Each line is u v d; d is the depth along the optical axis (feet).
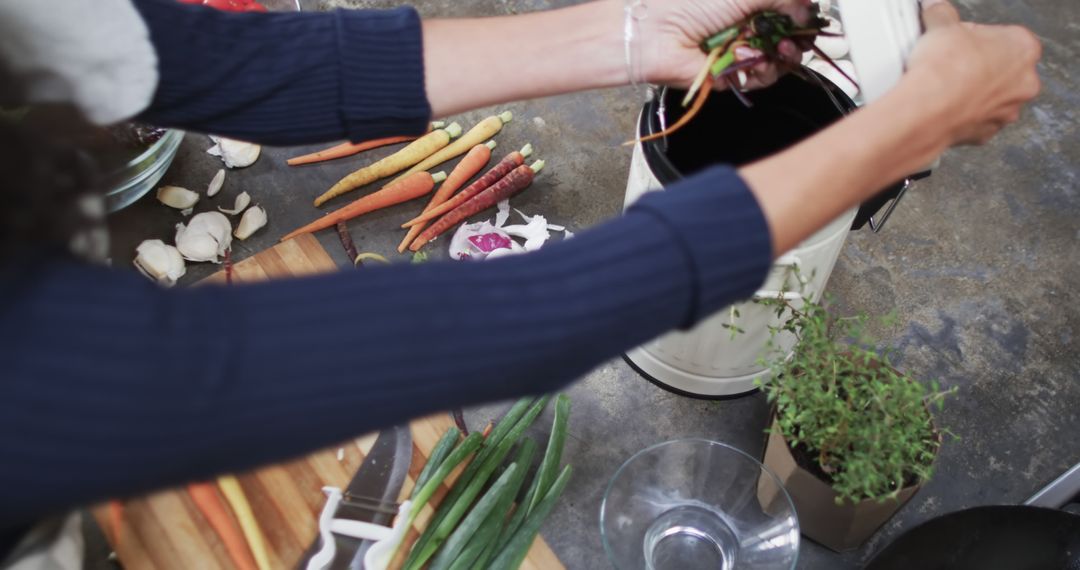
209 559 3.04
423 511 3.14
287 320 1.54
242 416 1.52
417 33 2.67
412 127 2.80
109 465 1.48
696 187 1.75
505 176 4.07
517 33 2.80
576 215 4.07
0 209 1.36
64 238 1.48
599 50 2.86
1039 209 4.18
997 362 3.71
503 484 3.07
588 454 3.45
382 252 3.92
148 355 1.47
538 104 4.44
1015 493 3.38
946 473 3.43
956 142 2.23
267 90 2.56
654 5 2.82
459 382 1.62
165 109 2.51
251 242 3.94
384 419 1.63
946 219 4.13
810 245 2.79
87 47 2.25
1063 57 4.76
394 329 1.57
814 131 3.09
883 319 2.99
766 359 3.33
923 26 2.31
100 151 1.85
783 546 2.94
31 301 1.42
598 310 1.65
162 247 3.70
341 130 2.75
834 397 2.73
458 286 1.63
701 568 3.06
